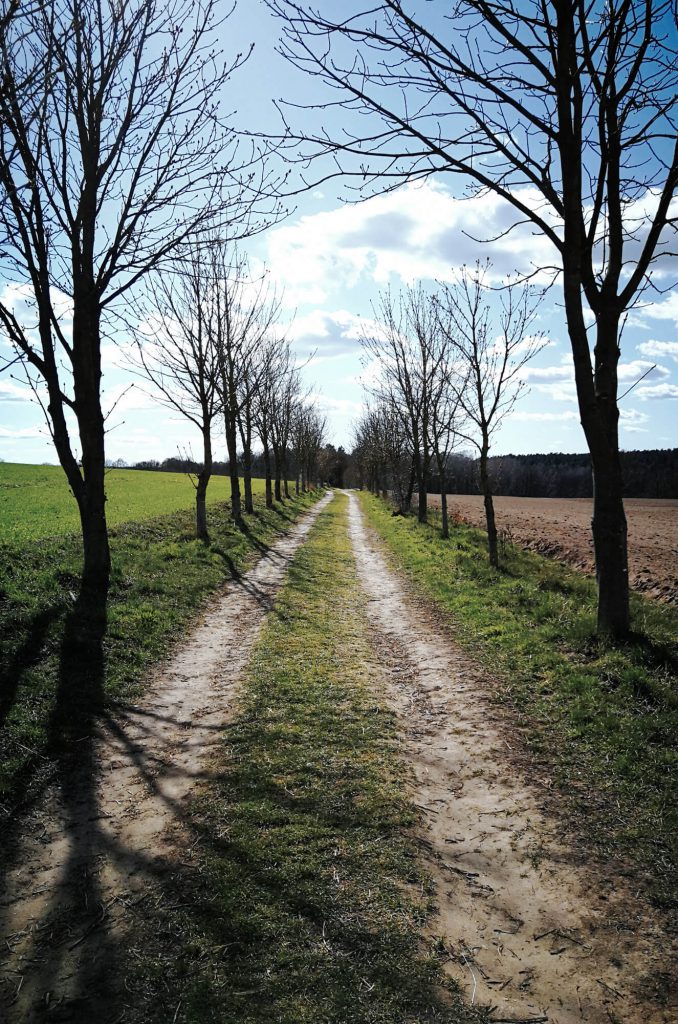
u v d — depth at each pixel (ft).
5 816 15.65
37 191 27.20
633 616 29.53
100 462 34.96
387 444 141.28
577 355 24.62
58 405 33.71
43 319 31.63
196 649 30.73
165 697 24.29
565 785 17.10
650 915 12.09
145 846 14.48
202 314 60.80
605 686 22.15
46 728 20.13
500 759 19.03
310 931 11.71
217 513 86.94
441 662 28.86
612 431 25.25
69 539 52.34
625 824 15.01
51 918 12.14
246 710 22.79
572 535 77.82
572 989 10.46
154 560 47.11
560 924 12.03
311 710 22.88
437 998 10.28
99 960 11.05
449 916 12.27
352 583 50.11
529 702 22.75
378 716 22.50
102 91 26.63
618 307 24.43
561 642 27.73
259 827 15.15
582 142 22.26
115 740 20.29
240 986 10.46
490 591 40.81
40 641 26.30
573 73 20.90
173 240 26.81
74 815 15.89
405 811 16.02
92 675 24.79
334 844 14.48
